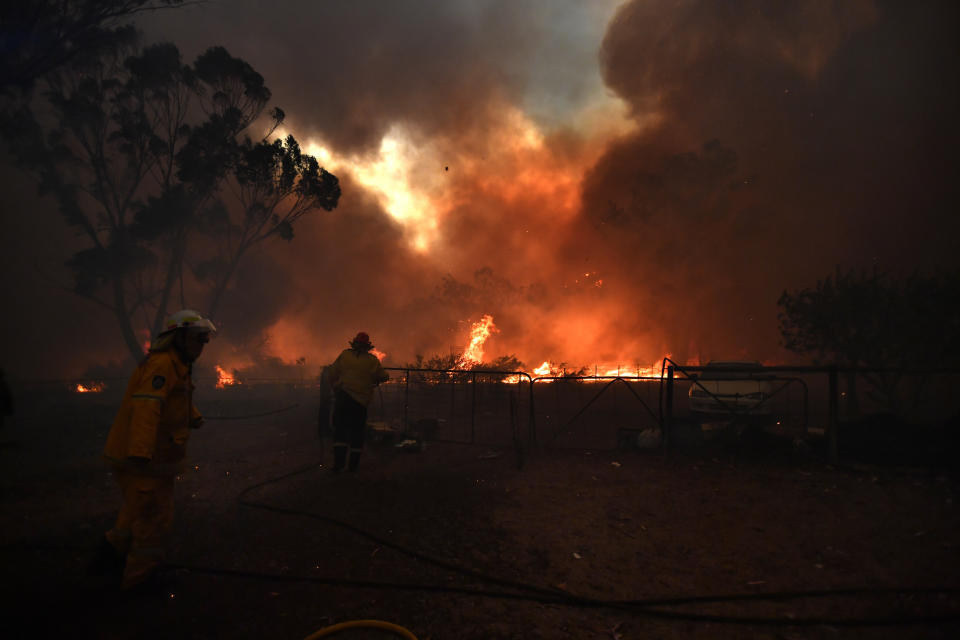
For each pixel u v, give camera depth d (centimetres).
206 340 396
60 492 643
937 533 446
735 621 317
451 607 346
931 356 1030
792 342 1218
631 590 367
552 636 310
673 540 459
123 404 365
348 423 712
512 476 690
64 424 1249
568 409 1449
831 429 695
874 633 301
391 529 496
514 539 470
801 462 704
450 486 644
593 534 479
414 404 1489
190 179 2123
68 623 328
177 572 399
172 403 373
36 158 2056
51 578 392
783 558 412
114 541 358
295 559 427
